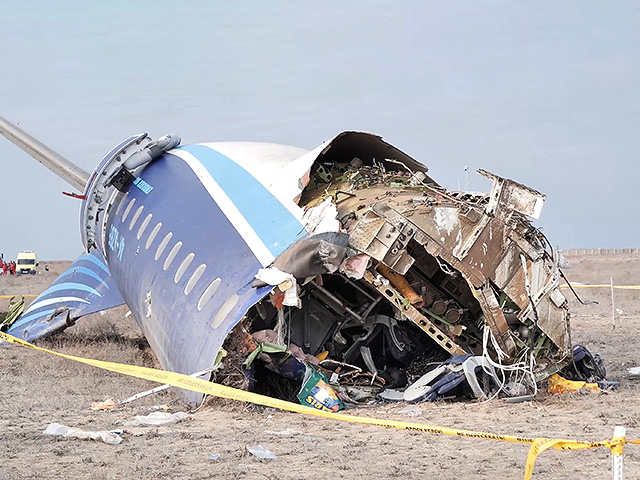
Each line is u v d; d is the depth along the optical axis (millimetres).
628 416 26016
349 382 32312
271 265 29297
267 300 29891
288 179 33125
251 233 31625
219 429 25000
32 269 199375
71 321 52031
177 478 18859
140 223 40250
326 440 23109
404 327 33188
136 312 40125
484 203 31516
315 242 28328
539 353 30984
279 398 29859
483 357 29766
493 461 20156
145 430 24922
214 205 35312
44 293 58156
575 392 30828
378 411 28125
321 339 33125
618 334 53562
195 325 29875
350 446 22188
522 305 30000
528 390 30281
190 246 33844
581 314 68875
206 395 28594
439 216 29375
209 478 18828
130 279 39812
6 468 19891
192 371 29078
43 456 21250
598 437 22719
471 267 29453
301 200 33844
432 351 33406
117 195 45562
